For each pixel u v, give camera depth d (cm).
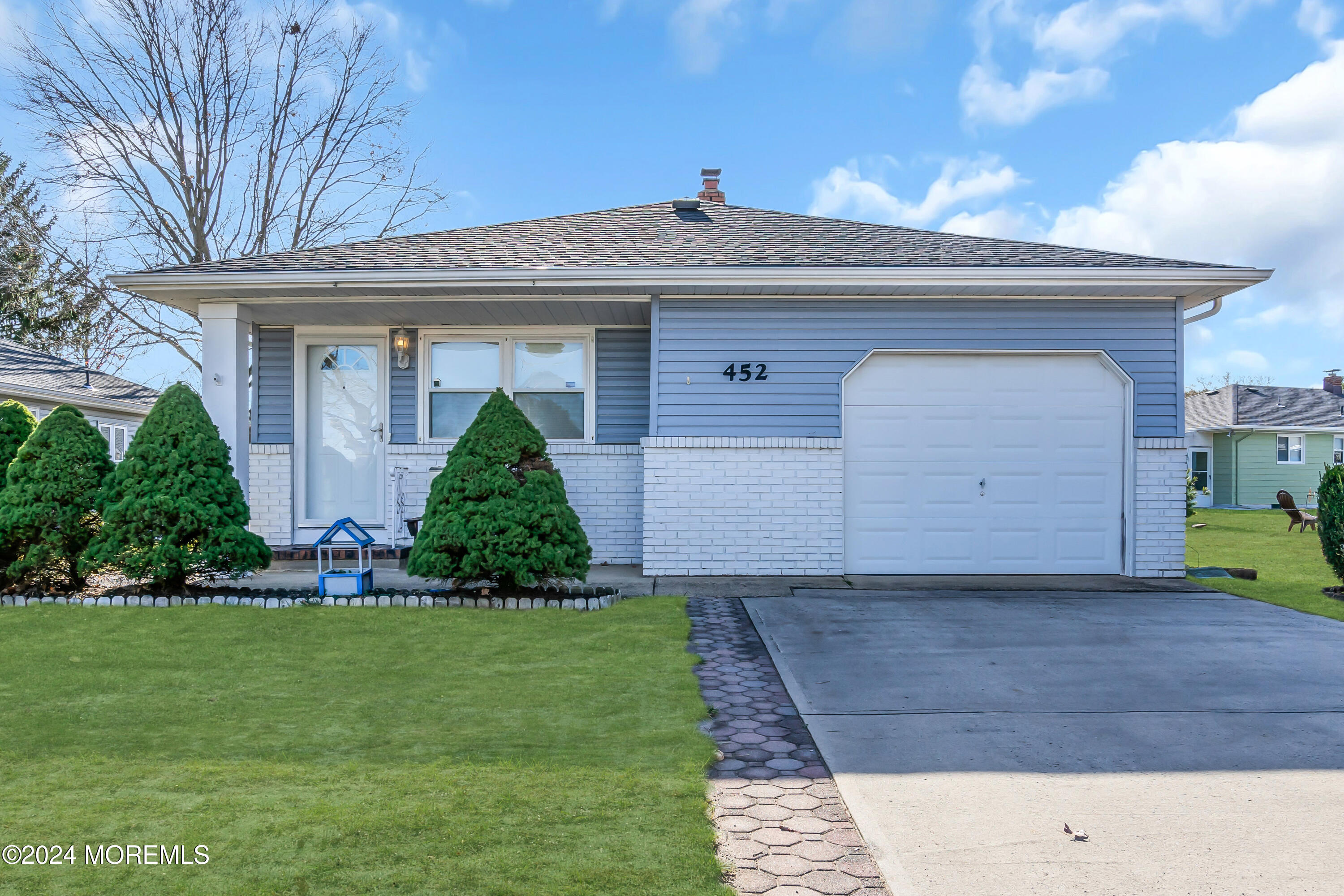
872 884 272
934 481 905
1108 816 327
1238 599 781
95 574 768
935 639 618
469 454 741
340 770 362
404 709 450
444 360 1038
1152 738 416
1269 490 2903
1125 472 901
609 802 329
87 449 762
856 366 898
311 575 891
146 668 527
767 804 337
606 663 540
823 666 546
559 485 757
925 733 422
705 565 891
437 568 721
